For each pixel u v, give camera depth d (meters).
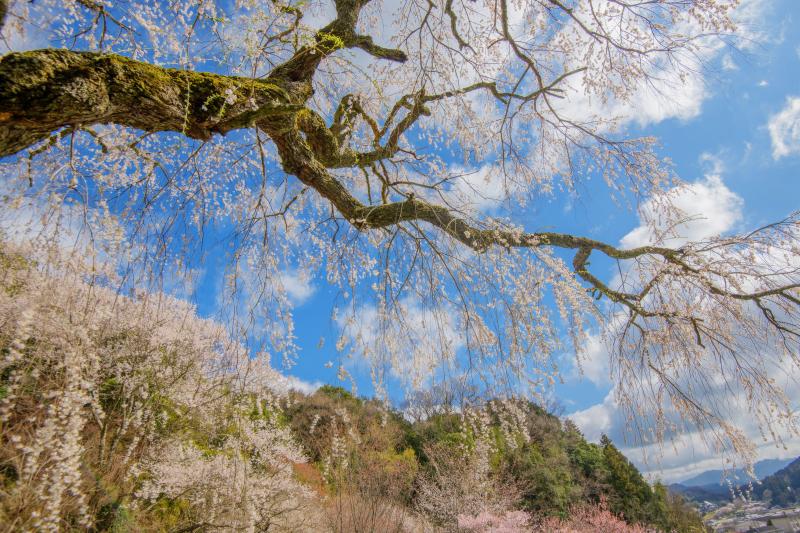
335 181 2.94
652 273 3.14
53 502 3.04
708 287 2.85
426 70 3.52
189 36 2.41
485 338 2.58
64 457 3.13
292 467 8.09
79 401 3.31
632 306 3.17
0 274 2.01
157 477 5.68
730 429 2.80
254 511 5.33
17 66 1.34
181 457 6.00
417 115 3.73
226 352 2.49
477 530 9.16
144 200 2.23
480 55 3.82
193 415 6.32
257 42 2.56
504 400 2.76
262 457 7.12
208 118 1.87
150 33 2.30
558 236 3.13
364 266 3.35
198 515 5.57
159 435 6.11
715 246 2.97
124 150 2.21
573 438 18.78
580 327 2.77
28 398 3.26
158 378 5.59
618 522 14.69
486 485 10.11
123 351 5.14
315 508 7.07
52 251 1.92
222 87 1.93
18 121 1.38
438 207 2.87
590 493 17.08
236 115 1.95
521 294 2.74
